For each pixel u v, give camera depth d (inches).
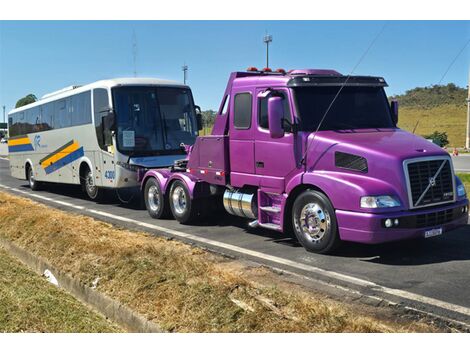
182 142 515.5
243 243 318.3
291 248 301.3
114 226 382.9
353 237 261.1
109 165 499.8
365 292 219.5
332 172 276.2
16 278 255.9
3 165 1321.4
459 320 185.8
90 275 238.8
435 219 266.4
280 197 304.8
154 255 255.9
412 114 3009.4
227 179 342.3
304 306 182.5
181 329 176.1
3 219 378.9
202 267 235.3
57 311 209.8
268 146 306.2
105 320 207.0
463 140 1959.9
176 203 396.8
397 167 256.8
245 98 322.7
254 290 200.2
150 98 504.1
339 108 302.7
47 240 305.9
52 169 652.1
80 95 560.7
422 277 240.4
